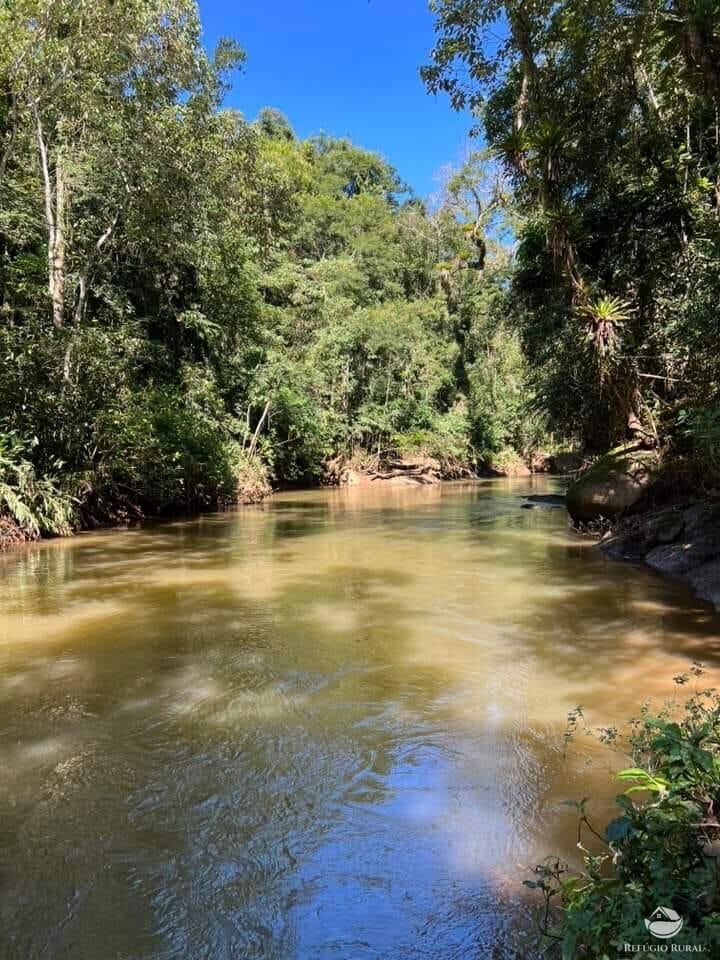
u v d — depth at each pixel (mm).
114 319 16016
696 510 9039
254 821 2736
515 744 3443
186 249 16422
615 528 10367
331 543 11023
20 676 4504
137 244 15461
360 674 4547
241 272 20438
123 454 13883
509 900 2242
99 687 4293
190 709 3930
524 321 14719
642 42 8633
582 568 8586
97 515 13641
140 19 11555
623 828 1929
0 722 3746
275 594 7082
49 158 13758
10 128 13695
